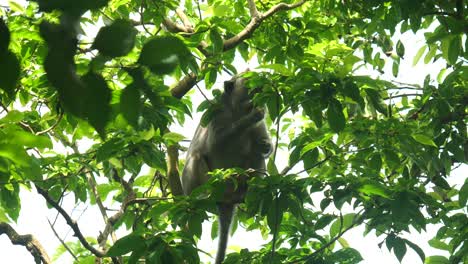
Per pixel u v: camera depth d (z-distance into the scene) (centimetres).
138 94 237
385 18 975
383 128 890
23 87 802
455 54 931
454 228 967
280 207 812
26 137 418
